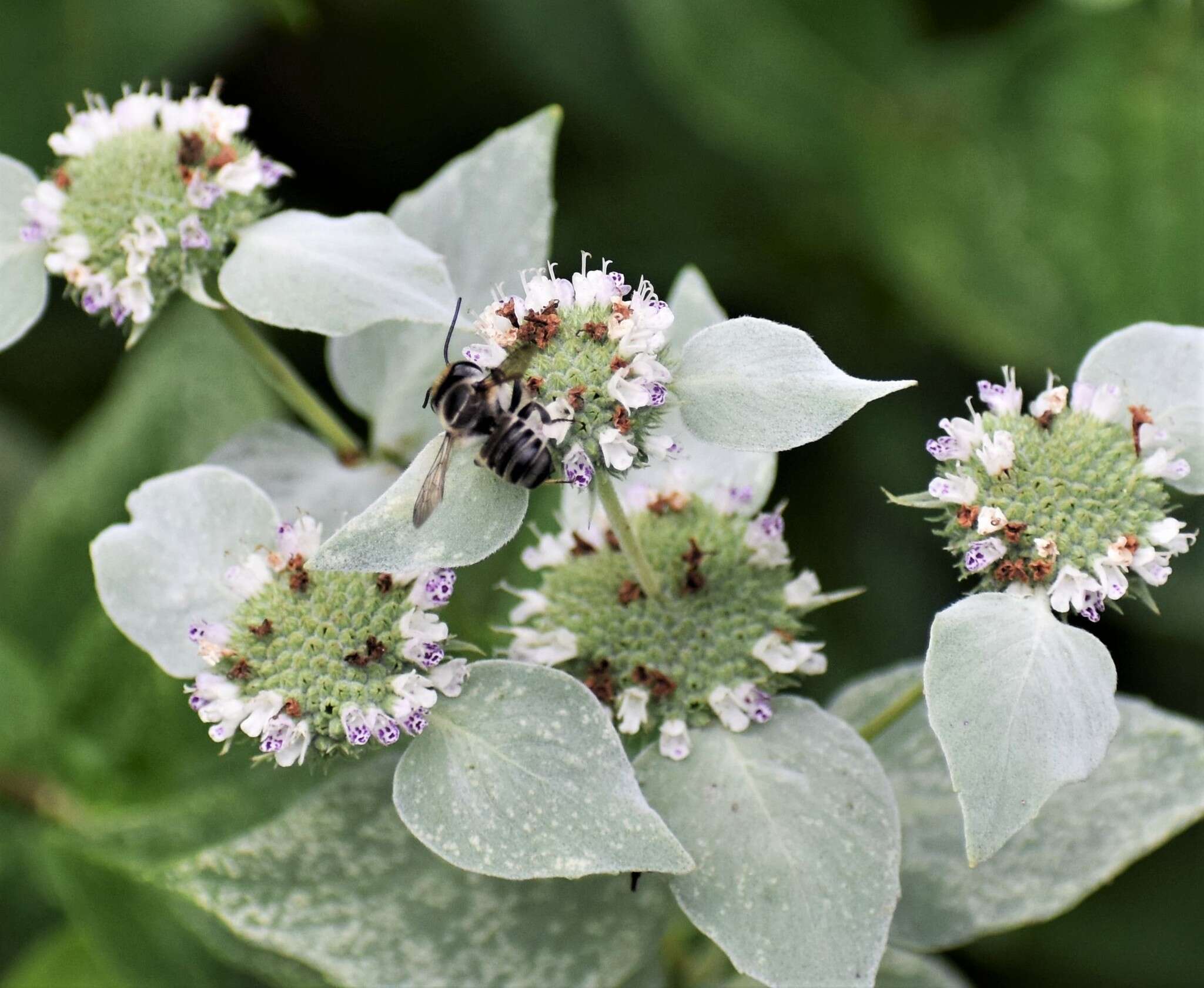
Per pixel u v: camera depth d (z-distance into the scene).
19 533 0.29
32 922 0.29
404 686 0.23
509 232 0.26
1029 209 0.31
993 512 0.23
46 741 0.29
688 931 0.26
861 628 0.30
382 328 0.27
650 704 0.24
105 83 0.31
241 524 0.24
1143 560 0.23
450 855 0.23
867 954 0.23
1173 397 0.24
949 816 0.25
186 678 0.25
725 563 0.25
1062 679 0.23
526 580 0.28
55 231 0.25
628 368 0.23
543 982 0.24
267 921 0.24
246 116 0.25
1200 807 0.25
